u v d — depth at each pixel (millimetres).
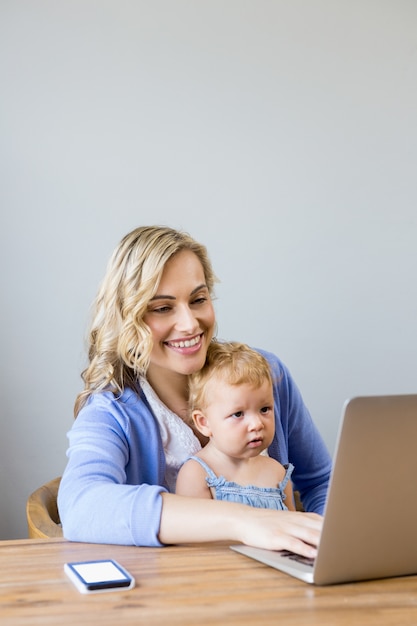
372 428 862
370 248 2697
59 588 885
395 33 2711
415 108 2727
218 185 2582
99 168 2504
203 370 1542
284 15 2625
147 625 764
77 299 2492
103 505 1136
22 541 1146
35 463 2471
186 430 1538
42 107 2473
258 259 2611
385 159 2707
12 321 2457
